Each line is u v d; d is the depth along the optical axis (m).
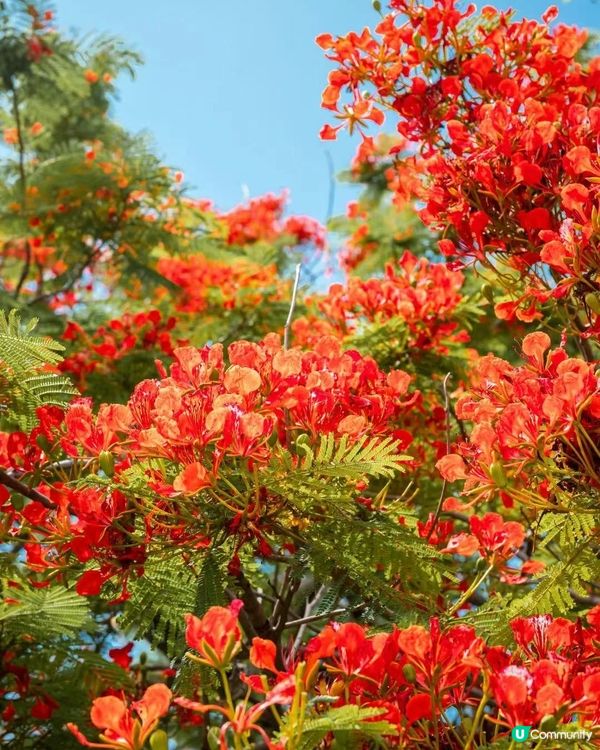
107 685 3.63
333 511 2.86
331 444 2.72
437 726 2.23
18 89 8.78
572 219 3.20
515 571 3.08
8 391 3.25
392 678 2.30
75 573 3.01
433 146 4.09
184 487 2.54
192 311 7.69
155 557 2.86
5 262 9.07
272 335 3.27
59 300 8.55
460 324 5.05
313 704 2.21
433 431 4.80
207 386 2.89
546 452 2.76
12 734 3.59
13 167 8.30
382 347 4.95
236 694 4.06
